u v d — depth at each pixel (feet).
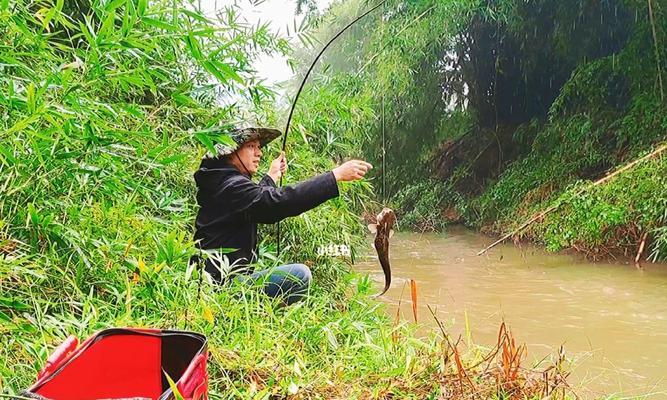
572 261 24.58
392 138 44.14
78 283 7.37
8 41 7.59
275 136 10.55
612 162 31.24
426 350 7.95
